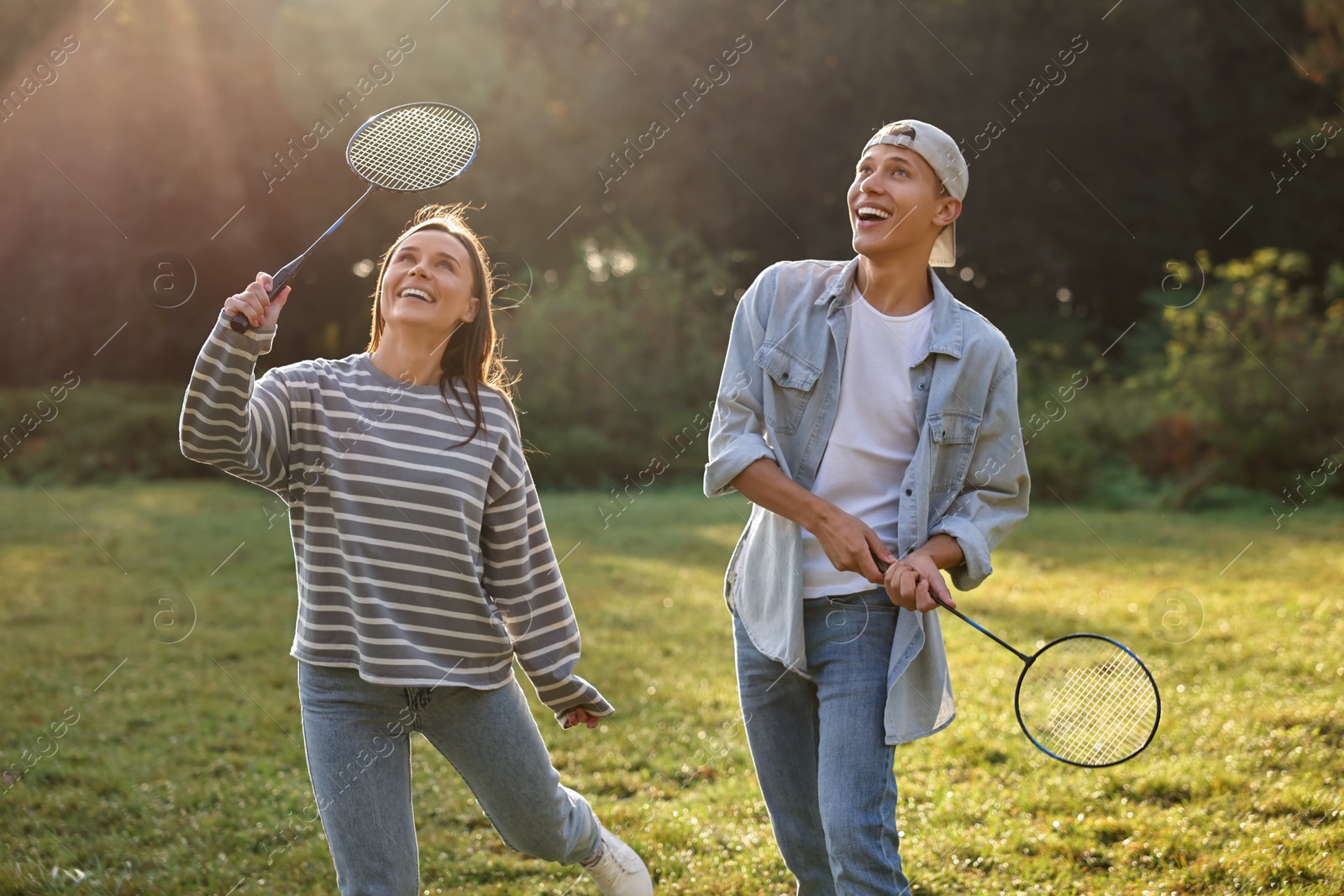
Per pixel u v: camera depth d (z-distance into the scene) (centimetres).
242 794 606
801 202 3244
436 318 371
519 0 3362
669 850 527
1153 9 3042
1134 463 2095
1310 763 589
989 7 3033
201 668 882
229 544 1517
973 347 374
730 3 3095
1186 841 504
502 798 381
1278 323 2169
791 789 385
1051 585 1173
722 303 2777
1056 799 566
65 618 1059
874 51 2994
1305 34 3098
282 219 2791
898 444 377
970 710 713
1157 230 3309
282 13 2664
